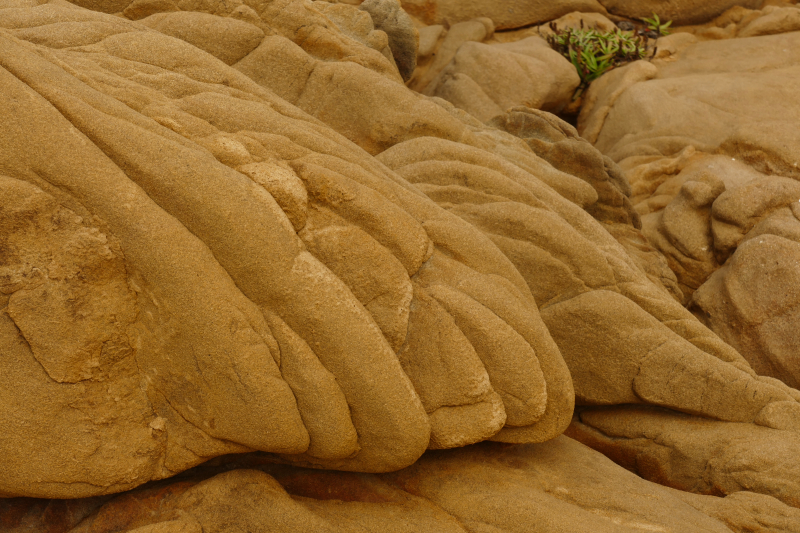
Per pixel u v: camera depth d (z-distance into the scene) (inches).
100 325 102.7
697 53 358.3
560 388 131.4
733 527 126.1
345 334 109.7
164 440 110.2
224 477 114.5
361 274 119.0
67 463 102.7
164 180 104.2
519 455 139.1
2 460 100.7
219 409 107.9
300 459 121.4
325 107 192.9
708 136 286.2
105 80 125.6
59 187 100.7
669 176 282.0
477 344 123.1
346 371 110.1
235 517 109.7
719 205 225.6
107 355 104.6
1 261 98.2
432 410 121.0
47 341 99.8
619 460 164.1
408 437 113.9
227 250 105.9
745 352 198.7
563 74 332.8
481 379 121.5
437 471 128.9
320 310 108.9
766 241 199.5
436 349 121.0
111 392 105.7
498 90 322.7
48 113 101.7
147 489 115.9
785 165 252.5
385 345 113.5
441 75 342.3
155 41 147.3
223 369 104.7
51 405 101.2
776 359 189.9
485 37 389.4
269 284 107.3
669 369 156.2
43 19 143.6
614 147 311.9
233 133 126.7
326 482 123.6
